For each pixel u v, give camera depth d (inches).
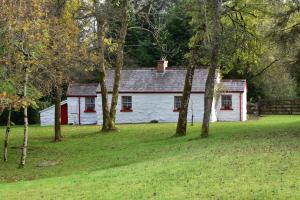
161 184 691.4
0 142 1519.4
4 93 952.9
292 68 1296.8
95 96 2188.7
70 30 1279.5
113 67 2261.3
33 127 2065.7
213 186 644.1
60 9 1376.7
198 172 748.0
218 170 746.2
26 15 1053.2
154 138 1444.4
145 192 649.6
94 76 2402.8
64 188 740.7
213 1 1338.6
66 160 1162.0
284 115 2311.8
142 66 2581.2
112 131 1690.5
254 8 1378.0
